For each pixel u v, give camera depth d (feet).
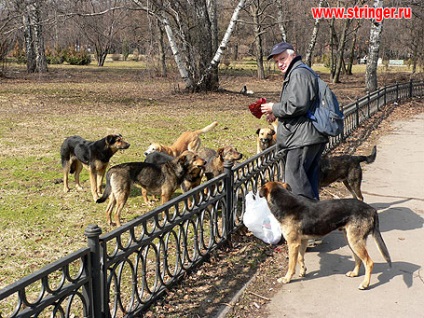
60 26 75.10
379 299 14.40
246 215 18.80
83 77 111.45
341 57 110.93
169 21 77.41
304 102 16.83
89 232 10.67
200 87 78.38
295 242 15.29
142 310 13.35
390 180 28.71
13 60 155.43
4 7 86.53
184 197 14.97
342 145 38.63
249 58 236.84
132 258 17.47
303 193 18.01
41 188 26.50
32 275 9.10
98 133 43.65
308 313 13.66
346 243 18.94
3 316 13.53
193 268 16.11
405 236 19.56
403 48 130.41
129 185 21.01
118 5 77.05
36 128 45.39
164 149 27.63
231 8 101.76
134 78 107.45
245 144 39.96
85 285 10.77
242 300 14.42
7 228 20.33
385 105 62.54
